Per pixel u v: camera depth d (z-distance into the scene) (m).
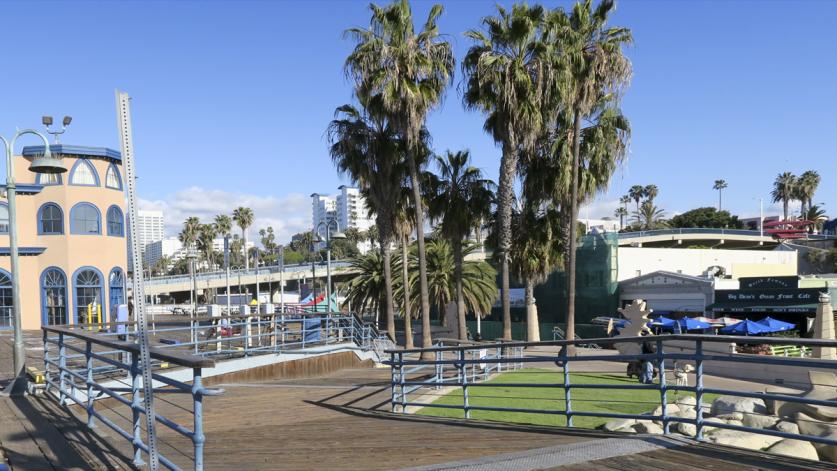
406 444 7.46
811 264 63.81
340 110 26.53
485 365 17.14
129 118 3.94
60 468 5.82
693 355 6.24
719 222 114.81
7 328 30.53
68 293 31.33
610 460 5.72
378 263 40.41
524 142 24.73
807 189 109.62
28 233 31.31
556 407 13.35
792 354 27.48
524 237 29.59
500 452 6.63
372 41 23.44
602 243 49.91
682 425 9.76
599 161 26.53
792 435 5.45
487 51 24.38
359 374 17.89
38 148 31.28
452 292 39.50
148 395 4.35
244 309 21.75
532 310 30.72
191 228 109.94
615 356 7.05
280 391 13.62
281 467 6.51
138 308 4.21
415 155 26.91
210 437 8.64
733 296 41.00
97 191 32.38
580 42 24.36
